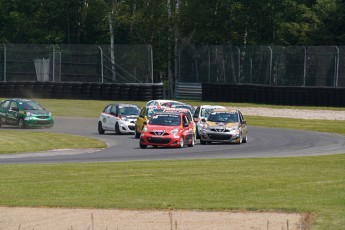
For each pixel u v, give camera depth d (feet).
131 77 554.87
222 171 189.88
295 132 367.86
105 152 257.96
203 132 299.38
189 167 199.21
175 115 287.07
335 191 157.69
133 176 180.45
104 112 354.13
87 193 157.07
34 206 144.46
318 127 393.91
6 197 153.07
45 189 161.89
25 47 565.53
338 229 122.01
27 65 565.12
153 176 180.24
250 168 196.85
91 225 129.90
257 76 527.81
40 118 372.17
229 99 528.63
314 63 501.15
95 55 560.61
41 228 128.98
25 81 552.00
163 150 266.57
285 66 512.63
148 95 534.78
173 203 145.07
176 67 599.16
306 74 504.84
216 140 296.92
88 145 284.00
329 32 652.48
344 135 354.74
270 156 242.37
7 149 264.93
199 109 343.26
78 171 190.60
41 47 565.94
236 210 138.51
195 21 655.35
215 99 536.83
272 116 449.06
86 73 562.25
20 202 147.54
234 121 303.68
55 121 421.59
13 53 565.12
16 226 130.62
